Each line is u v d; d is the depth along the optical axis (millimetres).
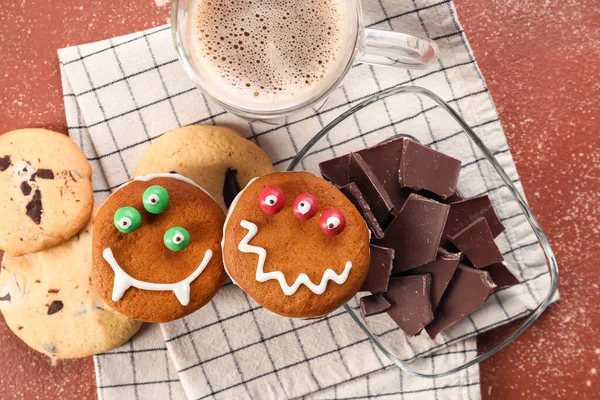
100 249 362
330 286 356
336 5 386
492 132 433
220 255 371
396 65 402
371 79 437
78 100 439
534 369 444
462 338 431
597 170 441
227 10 389
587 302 440
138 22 452
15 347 457
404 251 393
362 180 390
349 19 383
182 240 352
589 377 440
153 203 353
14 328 433
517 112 445
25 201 424
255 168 424
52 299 429
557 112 444
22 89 452
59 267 432
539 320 443
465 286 398
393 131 434
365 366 439
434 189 396
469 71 432
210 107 440
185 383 436
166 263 364
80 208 425
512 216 433
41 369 456
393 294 399
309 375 441
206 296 369
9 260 437
